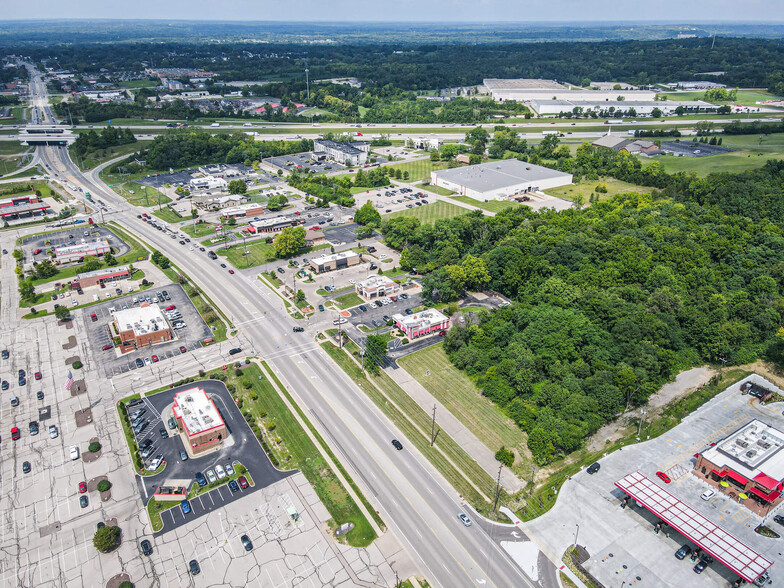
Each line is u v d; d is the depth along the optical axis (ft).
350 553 374.63
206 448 463.83
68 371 565.94
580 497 418.92
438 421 499.10
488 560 370.12
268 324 654.53
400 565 366.22
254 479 434.71
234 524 395.34
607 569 362.94
